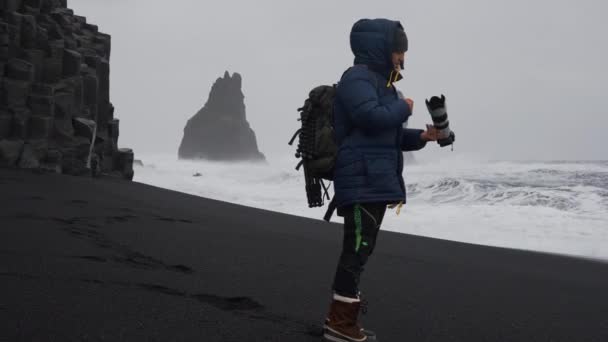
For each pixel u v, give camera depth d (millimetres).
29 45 14516
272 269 4652
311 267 4914
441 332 3287
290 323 3078
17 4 15102
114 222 6406
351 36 2893
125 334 2580
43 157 13586
